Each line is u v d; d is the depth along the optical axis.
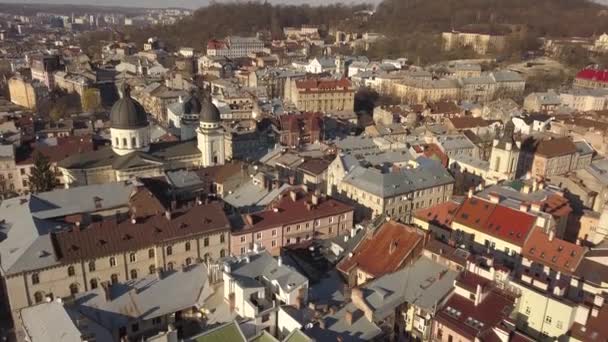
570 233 140.12
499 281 87.62
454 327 78.62
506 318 79.31
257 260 94.44
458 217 124.56
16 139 186.75
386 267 97.12
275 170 170.38
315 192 139.88
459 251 95.00
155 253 109.44
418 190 153.62
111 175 155.38
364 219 147.12
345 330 78.75
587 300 86.81
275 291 86.31
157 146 168.62
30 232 103.31
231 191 147.50
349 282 100.06
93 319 82.88
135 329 86.00
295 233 126.62
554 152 189.12
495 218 119.25
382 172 153.62
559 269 104.25
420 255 97.88
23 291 96.88
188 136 198.50
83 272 102.38
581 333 78.00
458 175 183.25
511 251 113.25
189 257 113.88
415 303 85.62
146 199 120.69
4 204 120.12
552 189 141.00
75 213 118.88
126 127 155.50
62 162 155.38
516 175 187.25
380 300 86.06
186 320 90.81
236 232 117.81
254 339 75.44
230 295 85.44
